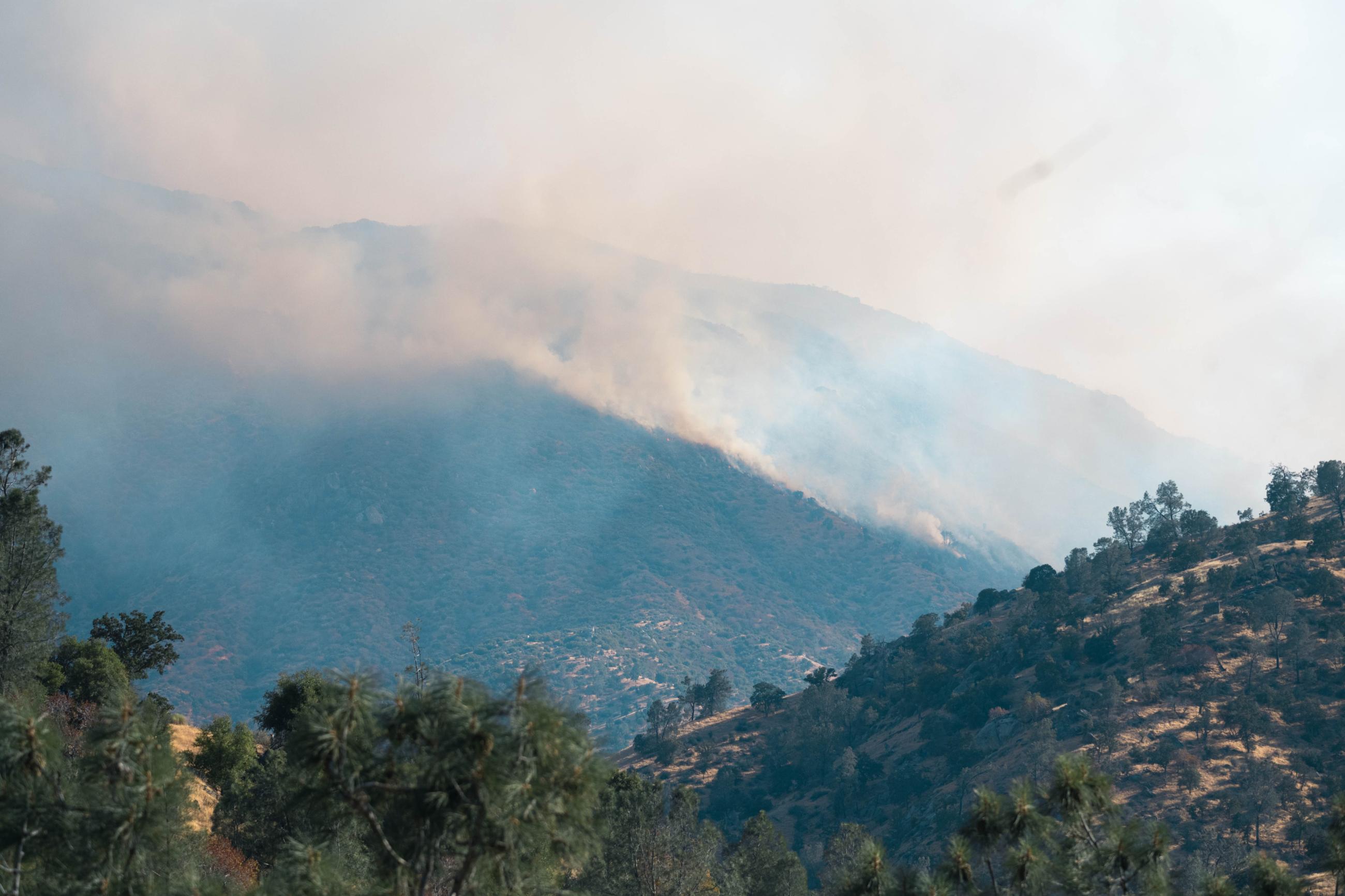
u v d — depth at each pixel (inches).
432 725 538.9
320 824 581.0
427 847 537.6
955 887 661.3
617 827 1642.5
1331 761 5221.5
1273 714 5698.8
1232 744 5502.0
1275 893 679.7
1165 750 5349.4
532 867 558.9
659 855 1649.9
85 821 549.6
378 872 556.7
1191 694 6117.1
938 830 5782.5
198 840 659.4
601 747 563.2
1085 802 674.2
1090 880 645.9
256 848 1622.8
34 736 553.3
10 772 550.9
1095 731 5905.5
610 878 1588.3
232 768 2292.1
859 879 680.4
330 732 530.0
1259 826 4606.3
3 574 1791.3
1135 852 649.0
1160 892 641.0
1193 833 4628.4
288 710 2364.7
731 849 2493.8
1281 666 6176.2
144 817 558.3
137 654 3454.7
